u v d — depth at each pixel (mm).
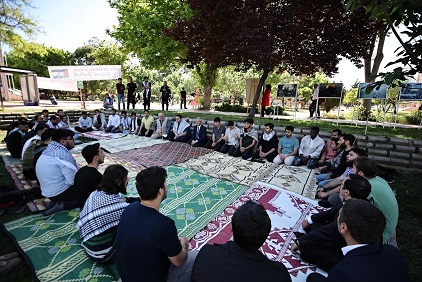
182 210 3516
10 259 2420
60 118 8328
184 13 11234
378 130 7145
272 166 5691
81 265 2389
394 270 1316
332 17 6734
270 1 6637
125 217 1729
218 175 4910
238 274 1250
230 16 6820
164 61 13664
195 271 1352
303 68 7293
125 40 14102
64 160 3412
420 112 10188
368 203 1585
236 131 6836
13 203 3455
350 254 1457
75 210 3420
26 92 14859
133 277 1590
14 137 5758
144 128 9062
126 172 2430
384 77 2189
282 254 2666
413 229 3305
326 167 5184
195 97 21625
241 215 1361
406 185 4848
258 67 6977
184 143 7582
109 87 30984
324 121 9023
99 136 8742
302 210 3611
